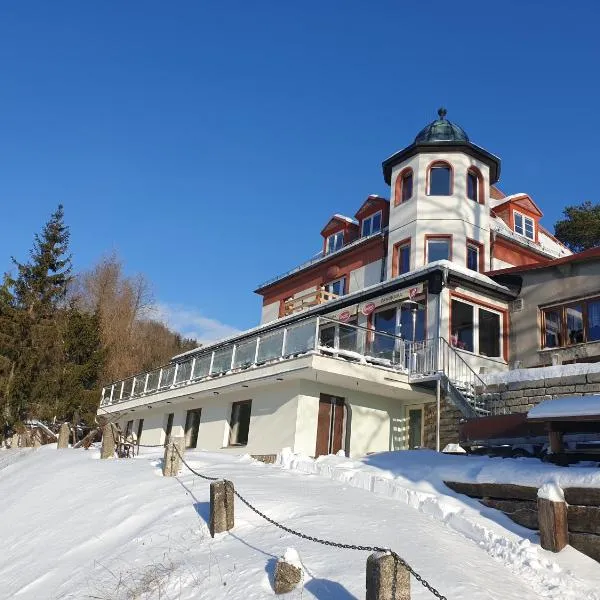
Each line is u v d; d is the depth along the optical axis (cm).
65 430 2072
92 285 4962
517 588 634
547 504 766
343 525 769
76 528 991
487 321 2002
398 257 2386
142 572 732
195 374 2214
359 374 1688
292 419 1723
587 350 1789
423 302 1955
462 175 2359
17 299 3353
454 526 836
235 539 770
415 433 1866
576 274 1883
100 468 1379
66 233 3559
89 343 3203
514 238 2441
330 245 2944
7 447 2628
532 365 1920
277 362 1750
